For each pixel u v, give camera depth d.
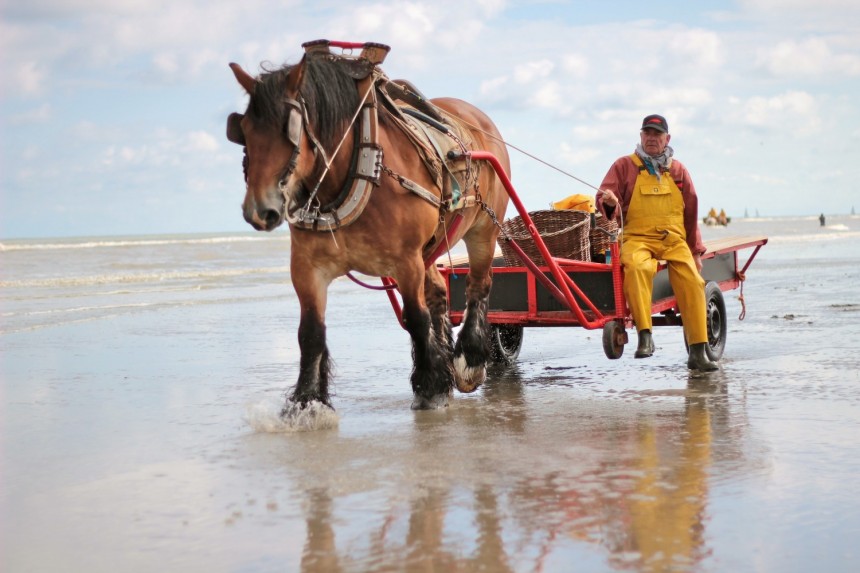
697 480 4.75
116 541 4.07
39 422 6.62
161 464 5.35
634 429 5.97
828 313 12.66
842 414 6.24
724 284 9.55
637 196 8.16
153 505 4.57
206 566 3.75
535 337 11.45
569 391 7.49
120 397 7.61
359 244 6.04
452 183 6.61
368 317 14.54
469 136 7.49
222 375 8.71
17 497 4.75
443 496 4.56
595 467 5.04
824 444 5.43
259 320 14.11
